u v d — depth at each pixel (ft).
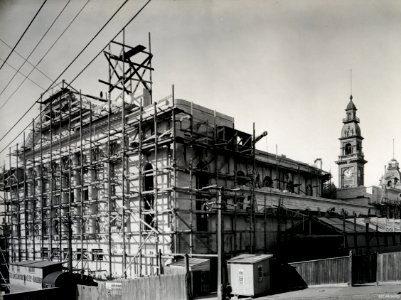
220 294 63.41
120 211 95.71
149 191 83.46
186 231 81.30
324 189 189.26
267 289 75.46
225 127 96.58
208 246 89.76
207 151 94.68
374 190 187.52
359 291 61.16
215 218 93.35
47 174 128.06
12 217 138.10
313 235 102.53
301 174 151.12
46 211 126.00
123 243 84.94
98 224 102.53
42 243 116.98
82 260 99.25
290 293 69.21
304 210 122.01
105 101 118.93
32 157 138.82
